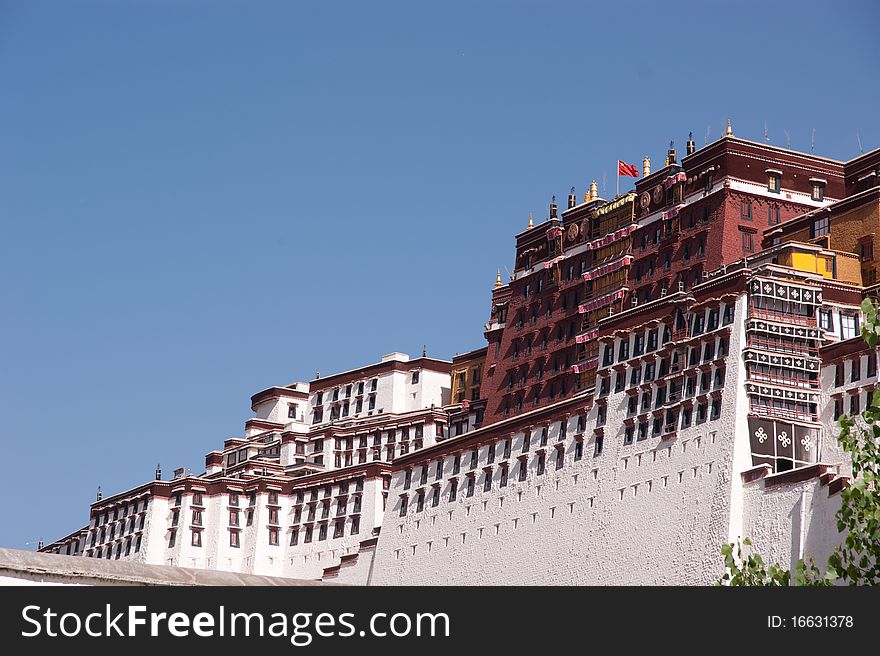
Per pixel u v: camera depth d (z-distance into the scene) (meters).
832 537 123.06
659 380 146.12
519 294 185.75
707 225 160.50
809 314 139.75
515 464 164.62
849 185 163.75
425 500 178.00
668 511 140.50
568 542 152.75
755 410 135.38
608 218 175.50
